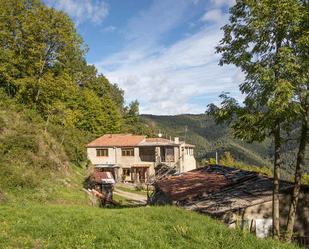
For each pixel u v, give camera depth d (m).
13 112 36.31
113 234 11.81
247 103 15.94
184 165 59.62
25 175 26.02
